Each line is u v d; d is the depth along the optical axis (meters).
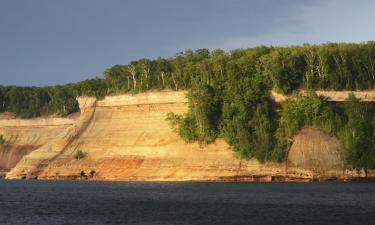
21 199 102.31
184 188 120.94
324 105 143.88
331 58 152.88
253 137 143.12
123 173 152.00
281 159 139.38
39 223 70.50
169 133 153.12
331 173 136.25
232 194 105.62
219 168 142.50
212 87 152.38
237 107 146.88
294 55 151.88
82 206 89.00
